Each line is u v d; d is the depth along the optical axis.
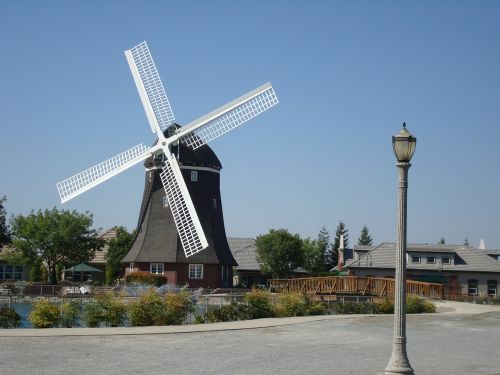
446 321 32.12
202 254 62.19
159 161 55.59
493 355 21.55
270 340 23.06
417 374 17.80
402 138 14.62
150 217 62.97
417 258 75.44
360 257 76.50
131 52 55.72
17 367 16.75
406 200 14.68
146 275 59.62
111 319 27.39
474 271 74.06
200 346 21.14
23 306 45.78
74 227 73.00
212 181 63.34
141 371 16.75
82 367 17.06
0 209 58.22
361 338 24.47
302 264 85.00
